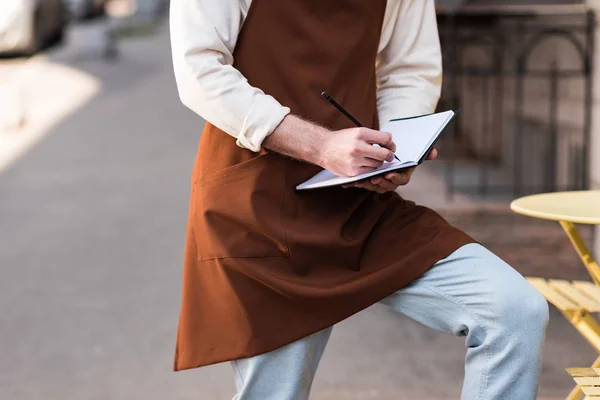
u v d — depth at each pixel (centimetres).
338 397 413
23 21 1820
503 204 657
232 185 248
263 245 246
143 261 659
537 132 709
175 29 244
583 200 282
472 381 235
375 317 531
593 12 570
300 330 245
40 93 1527
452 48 693
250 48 249
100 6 2953
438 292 241
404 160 239
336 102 248
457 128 955
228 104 238
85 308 558
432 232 249
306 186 245
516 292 230
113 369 457
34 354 484
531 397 229
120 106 1415
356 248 249
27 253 692
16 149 1131
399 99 277
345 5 254
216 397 417
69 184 934
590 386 233
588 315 279
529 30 679
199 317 253
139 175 964
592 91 571
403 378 433
